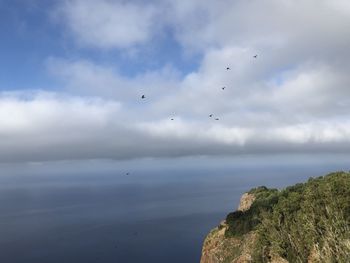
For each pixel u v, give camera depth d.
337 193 54.38
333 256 44.72
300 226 54.25
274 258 56.44
